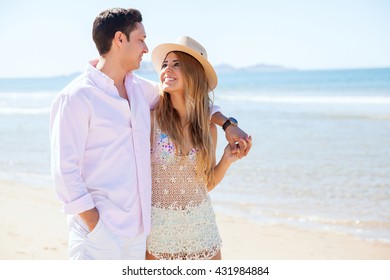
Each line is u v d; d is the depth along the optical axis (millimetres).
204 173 3945
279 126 20562
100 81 3498
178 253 3775
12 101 46062
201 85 3941
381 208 8531
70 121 3352
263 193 9680
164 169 3848
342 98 38875
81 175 3479
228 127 4008
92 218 3359
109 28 3525
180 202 3832
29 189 10242
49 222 7766
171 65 3906
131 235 3514
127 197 3494
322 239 7098
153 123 3947
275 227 7676
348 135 17438
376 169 11602
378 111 26328
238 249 6734
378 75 89938
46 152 14906
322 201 9039
